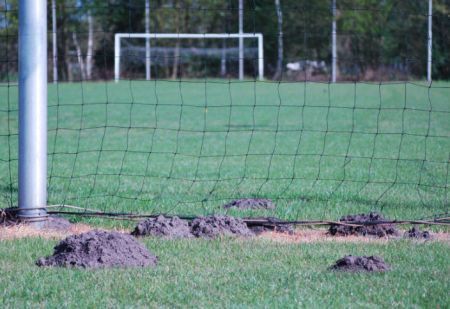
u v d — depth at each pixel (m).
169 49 72.81
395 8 64.69
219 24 74.94
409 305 7.20
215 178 16.53
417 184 15.30
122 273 8.27
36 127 11.09
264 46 72.75
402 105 40.72
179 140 25.80
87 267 8.52
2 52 53.38
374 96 48.25
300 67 72.56
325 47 71.31
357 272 8.38
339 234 10.81
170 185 15.47
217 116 36.75
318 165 18.73
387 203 13.20
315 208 12.67
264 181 16.03
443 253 9.36
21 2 10.98
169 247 9.58
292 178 15.25
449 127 29.20
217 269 8.57
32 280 7.99
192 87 60.75
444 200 13.55
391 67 66.56
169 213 12.19
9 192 14.48
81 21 72.62
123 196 13.94
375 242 10.06
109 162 19.53
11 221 11.16
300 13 71.62
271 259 9.07
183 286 7.82
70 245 8.93
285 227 11.08
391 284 7.89
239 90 56.78
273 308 7.09
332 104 42.50
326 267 8.70
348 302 7.28
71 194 14.09
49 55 69.19
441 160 19.44
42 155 11.18
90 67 72.62
